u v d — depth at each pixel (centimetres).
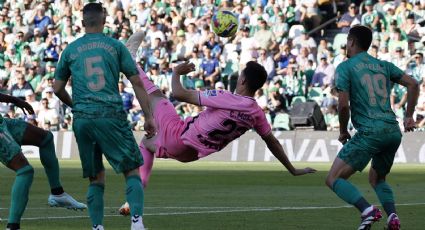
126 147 1855
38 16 7669
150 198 3052
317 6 7119
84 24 1909
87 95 1845
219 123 2069
